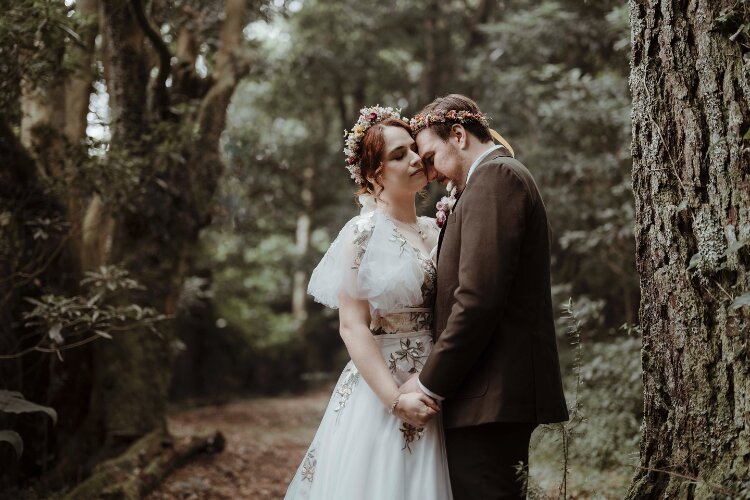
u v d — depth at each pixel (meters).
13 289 4.39
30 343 4.77
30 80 3.99
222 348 15.07
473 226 2.17
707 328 2.11
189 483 5.21
